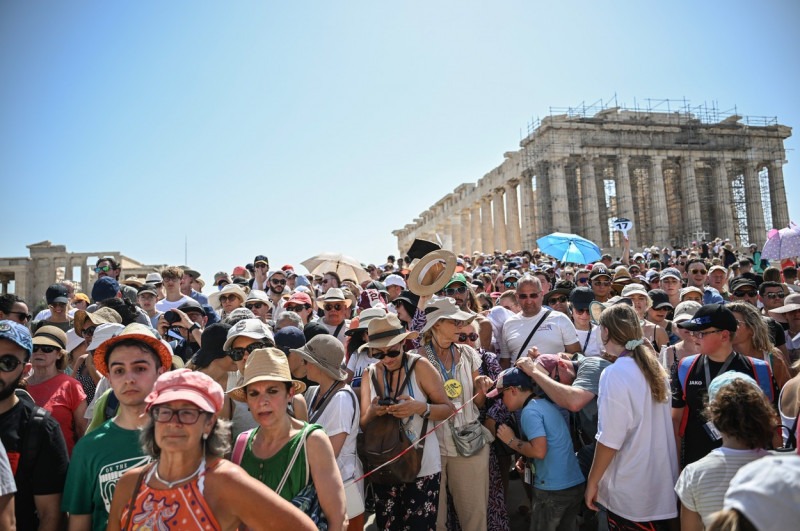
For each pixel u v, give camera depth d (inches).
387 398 249.9
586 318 354.0
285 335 281.0
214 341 257.6
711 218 2620.6
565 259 625.9
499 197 2679.6
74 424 266.2
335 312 409.1
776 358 271.0
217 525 147.2
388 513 253.4
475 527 267.6
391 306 453.1
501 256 1245.1
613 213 2620.6
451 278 373.1
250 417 227.8
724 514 114.0
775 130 2544.3
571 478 263.4
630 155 2330.2
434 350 290.2
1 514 161.8
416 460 242.2
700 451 237.1
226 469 150.6
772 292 417.7
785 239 574.2
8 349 190.2
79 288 2847.0
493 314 395.5
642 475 222.7
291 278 701.3
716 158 2436.0
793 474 110.1
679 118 2431.1
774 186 2556.6
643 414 225.0
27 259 2874.0
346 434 232.2
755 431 170.1
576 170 2610.7
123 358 194.1
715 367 242.1
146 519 145.6
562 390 260.5
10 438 188.5
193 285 609.6
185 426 147.1
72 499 184.7
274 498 150.3
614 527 228.5
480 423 286.2
